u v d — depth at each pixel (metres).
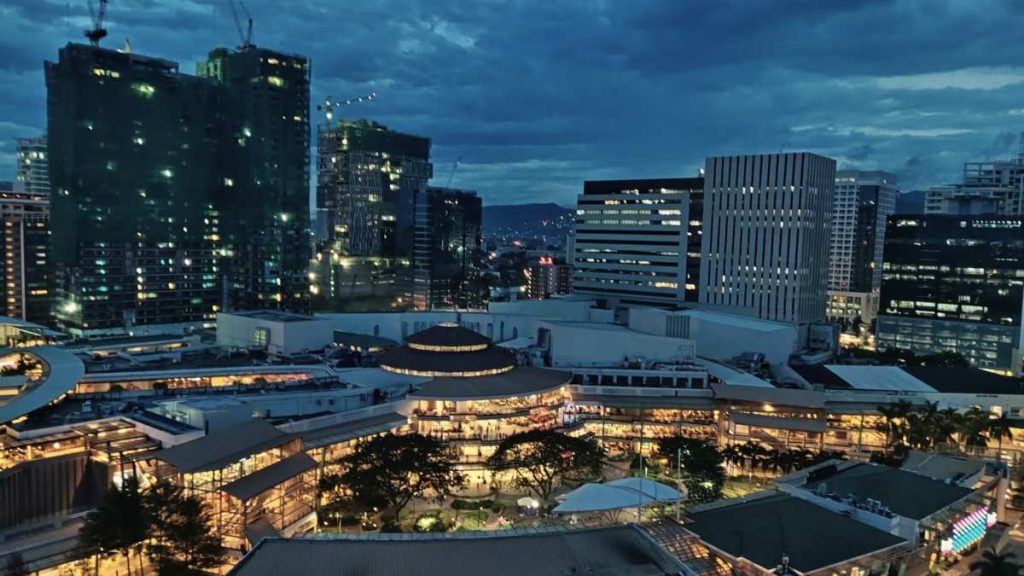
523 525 120.12
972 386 188.75
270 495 102.38
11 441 108.94
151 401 135.00
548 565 74.06
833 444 160.88
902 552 85.00
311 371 163.38
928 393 181.75
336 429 134.00
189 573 93.81
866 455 156.25
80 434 113.19
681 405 164.75
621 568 74.50
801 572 75.75
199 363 169.25
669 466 145.62
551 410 159.50
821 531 84.88
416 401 151.75
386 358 179.00
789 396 161.62
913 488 102.56
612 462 154.88
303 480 111.44
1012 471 145.88
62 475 102.81
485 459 143.12
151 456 100.56
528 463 127.19
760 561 77.31
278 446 108.62
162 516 92.38
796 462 140.38
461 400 151.75
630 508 107.19
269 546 75.31
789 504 93.56
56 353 156.50
